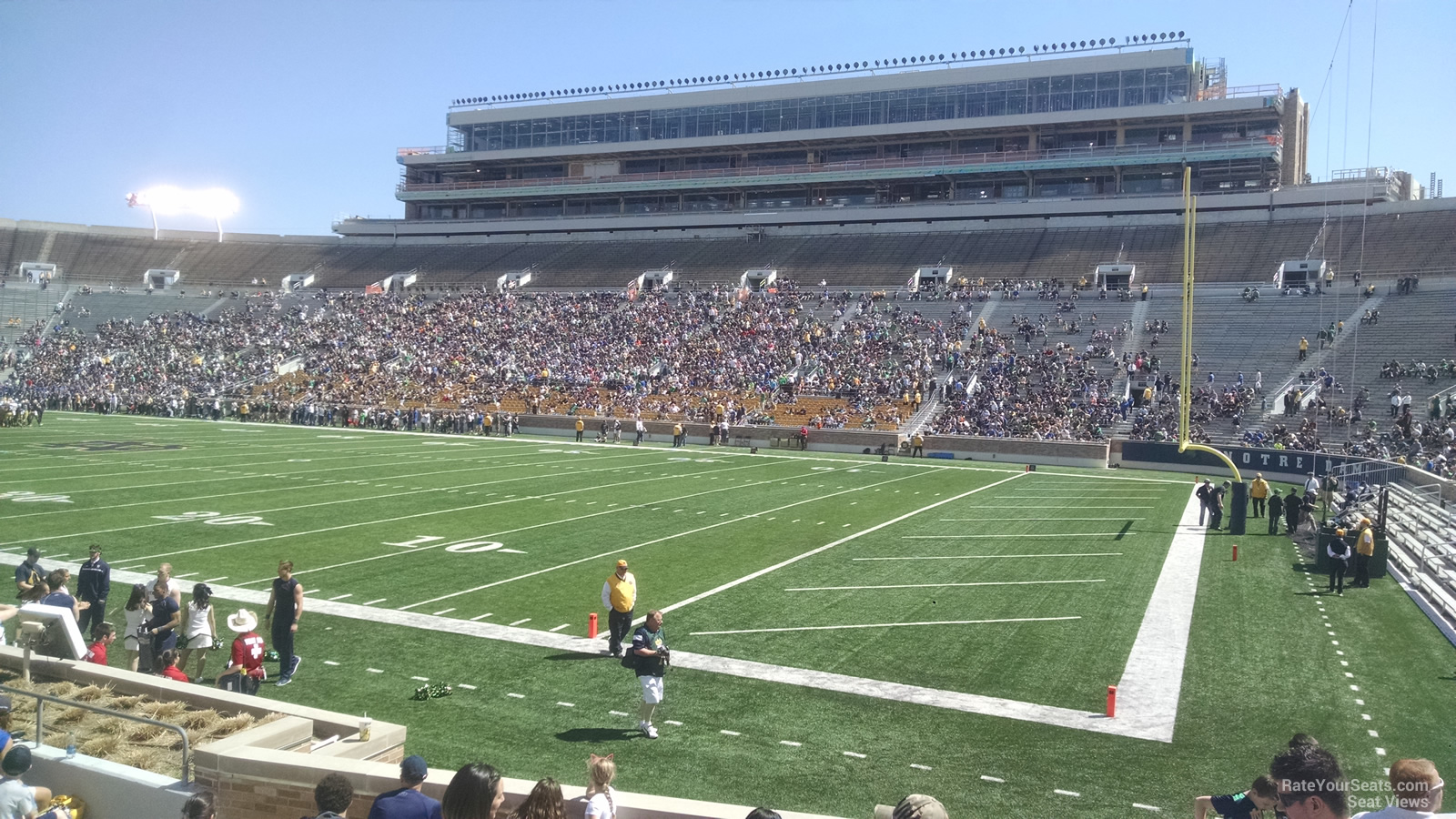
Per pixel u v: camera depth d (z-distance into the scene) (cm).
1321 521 2641
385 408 5872
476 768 543
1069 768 985
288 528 2272
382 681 1226
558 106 8856
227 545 2052
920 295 6450
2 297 8031
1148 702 1185
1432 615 1620
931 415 4962
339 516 2450
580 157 8750
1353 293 5312
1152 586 1833
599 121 8731
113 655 1309
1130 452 4266
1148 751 1033
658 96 8512
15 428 4872
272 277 8569
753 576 1872
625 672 1277
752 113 8194
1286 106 7350
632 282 7431
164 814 738
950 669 1306
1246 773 980
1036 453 4409
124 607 1561
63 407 6469
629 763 977
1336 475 3356
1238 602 1727
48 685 968
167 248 9025
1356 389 4459
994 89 7444
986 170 7250
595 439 5250
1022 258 6688
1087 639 1463
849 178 7700
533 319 6862
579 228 8525
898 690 1219
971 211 7269
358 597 1650
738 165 8350
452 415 5553
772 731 1076
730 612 1594
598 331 6525
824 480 3541
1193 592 1789
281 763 727
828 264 7188
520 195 8819
